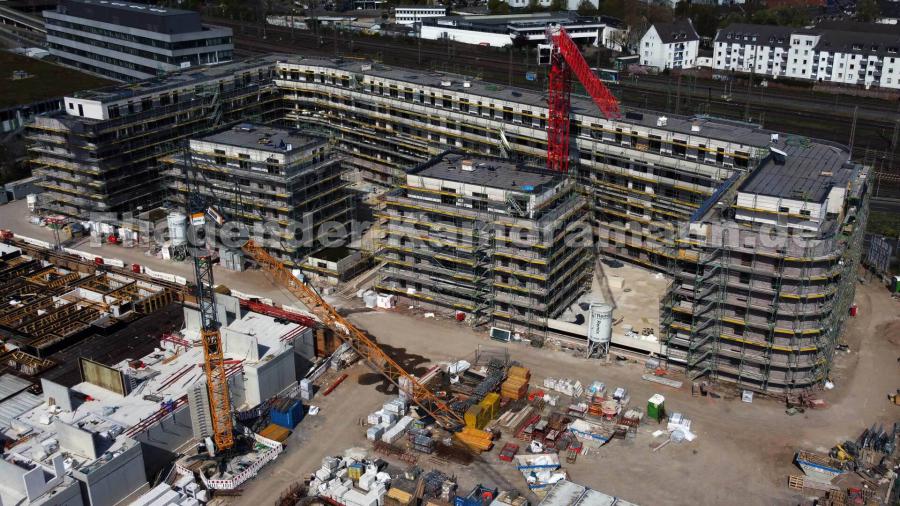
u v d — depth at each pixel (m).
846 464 116.25
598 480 114.44
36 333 144.88
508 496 108.94
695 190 166.88
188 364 131.62
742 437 123.81
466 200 151.50
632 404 131.88
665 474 115.75
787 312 128.25
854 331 155.12
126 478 109.44
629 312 159.88
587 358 145.38
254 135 183.88
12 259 178.62
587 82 172.12
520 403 131.88
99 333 147.12
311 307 158.12
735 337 134.12
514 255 147.25
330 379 139.25
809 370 133.25
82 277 169.62
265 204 172.88
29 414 120.19
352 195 189.75
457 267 155.62
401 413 128.00
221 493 112.25
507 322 154.75
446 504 109.31
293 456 120.12
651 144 173.62
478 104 197.00
